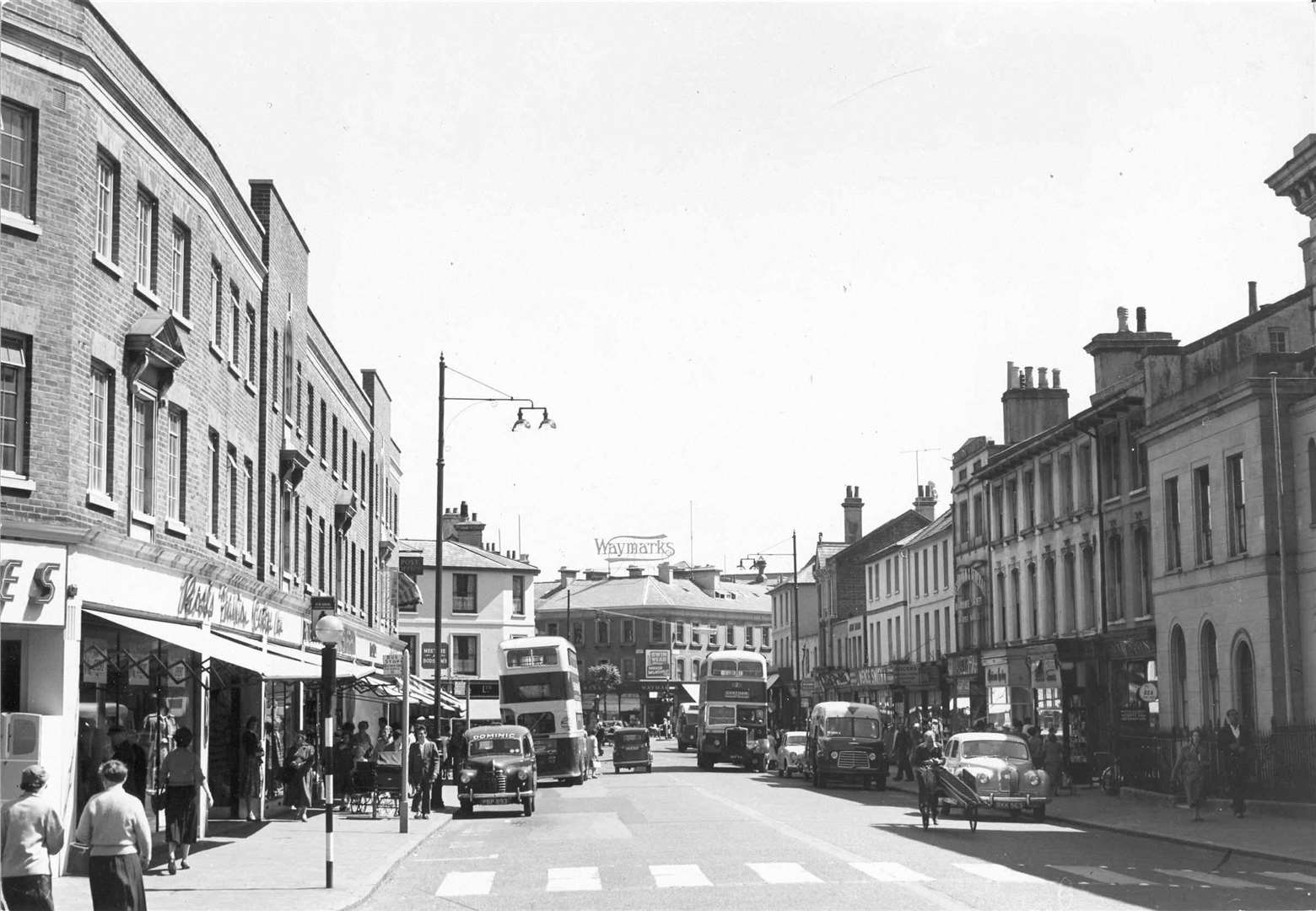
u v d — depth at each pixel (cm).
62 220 2036
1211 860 2128
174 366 2464
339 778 3325
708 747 6091
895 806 3516
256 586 3195
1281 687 3178
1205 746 3122
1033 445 5138
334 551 4531
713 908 1577
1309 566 3147
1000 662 5419
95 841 1288
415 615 8444
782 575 14088
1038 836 2591
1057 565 4991
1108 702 4453
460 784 3341
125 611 2267
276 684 3544
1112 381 4684
